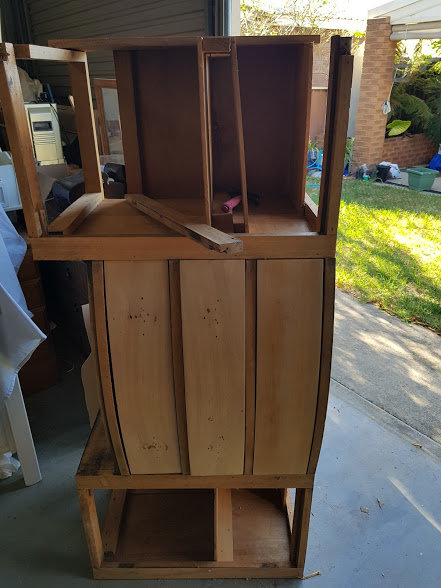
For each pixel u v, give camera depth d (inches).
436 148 269.3
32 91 124.9
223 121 53.0
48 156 107.5
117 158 82.4
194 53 48.7
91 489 53.5
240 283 41.8
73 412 87.1
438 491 70.1
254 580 58.1
